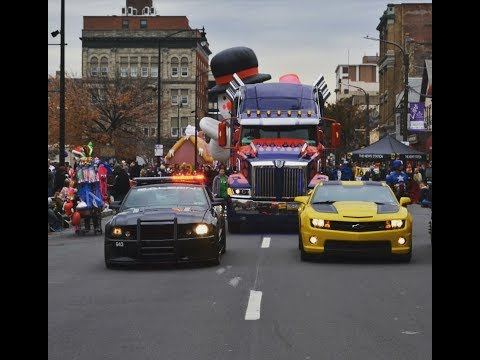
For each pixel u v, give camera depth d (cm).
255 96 2594
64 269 1587
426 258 1719
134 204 1686
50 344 872
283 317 1014
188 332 926
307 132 2534
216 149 4238
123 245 1540
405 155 4734
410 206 4088
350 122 10725
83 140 9119
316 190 1769
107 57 13712
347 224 1596
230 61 4378
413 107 5356
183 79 13675
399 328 938
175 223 1531
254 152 2445
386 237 1587
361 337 887
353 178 3803
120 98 9238
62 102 3250
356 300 1146
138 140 9562
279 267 1567
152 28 13838
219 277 1421
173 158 7250
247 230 2594
